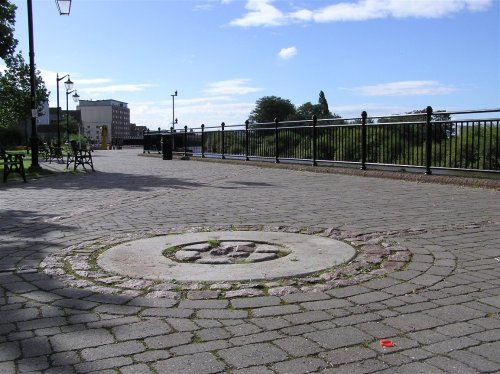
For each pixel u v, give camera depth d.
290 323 3.36
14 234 6.46
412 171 12.88
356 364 2.77
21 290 4.12
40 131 91.44
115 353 2.94
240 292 3.97
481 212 7.51
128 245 5.61
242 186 11.94
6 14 23.30
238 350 2.96
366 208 8.16
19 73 47.75
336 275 4.37
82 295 3.97
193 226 6.86
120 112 126.62
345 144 15.43
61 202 9.61
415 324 3.31
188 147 26.98
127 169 19.05
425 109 12.38
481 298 3.78
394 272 4.46
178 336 3.17
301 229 6.48
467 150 11.40
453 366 2.73
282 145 18.70
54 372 2.71
